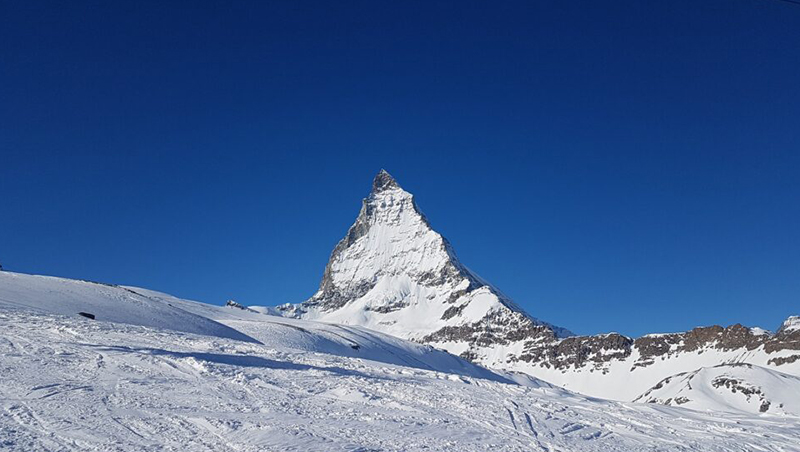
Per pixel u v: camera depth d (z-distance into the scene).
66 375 22.45
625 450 16.84
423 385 26.45
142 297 93.75
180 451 13.62
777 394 170.75
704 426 20.94
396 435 16.50
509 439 17.11
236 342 39.06
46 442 13.84
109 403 18.31
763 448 17.98
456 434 17.20
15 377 21.30
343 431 16.50
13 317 38.25
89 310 70.75
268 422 16.97
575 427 19.61
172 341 35.66
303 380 25.23
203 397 20.30
